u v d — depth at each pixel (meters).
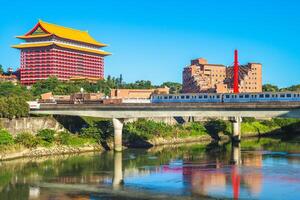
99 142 171.75
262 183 102.75
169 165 131.00
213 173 116.12
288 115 145.62
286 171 117.12
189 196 92.19
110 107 165.25
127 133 184.50
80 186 103.25
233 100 165.25
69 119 178.12
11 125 153.75
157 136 194.88
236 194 92.94
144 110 162.62
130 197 92.25
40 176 115.81
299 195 91.31
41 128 164.88
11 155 145.12
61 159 144.75
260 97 160.50
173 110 159.25
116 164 134.25
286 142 196.00
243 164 130.12
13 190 99.88
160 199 90.38
